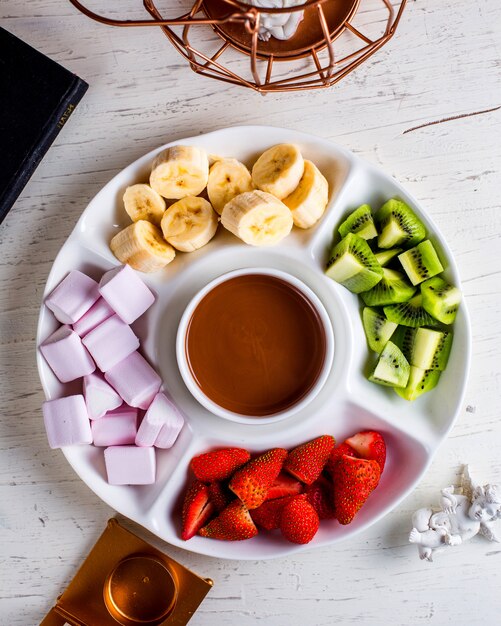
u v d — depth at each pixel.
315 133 0.69
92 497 0.70
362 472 0.64
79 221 0.64
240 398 0.66
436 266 0.64
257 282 0.66
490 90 0.69
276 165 0.64
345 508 0.65
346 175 0.65
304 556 0.71
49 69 0.66
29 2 0.69
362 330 0.67
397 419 0.66
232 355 0.67
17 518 0.70
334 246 0.66
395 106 0.69
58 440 0.64
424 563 0.70
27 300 0.70
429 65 0.69
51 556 0.71
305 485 0.67
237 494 0.65
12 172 0.65
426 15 0.68
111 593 0.69
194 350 0.67
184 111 0.69
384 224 0.65
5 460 0.70
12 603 0.71
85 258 0.65
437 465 0.70
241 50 0.65
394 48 0.69
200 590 0.68
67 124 0.69
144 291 0.65
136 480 0.65
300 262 0.66
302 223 0.66
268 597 0.71
